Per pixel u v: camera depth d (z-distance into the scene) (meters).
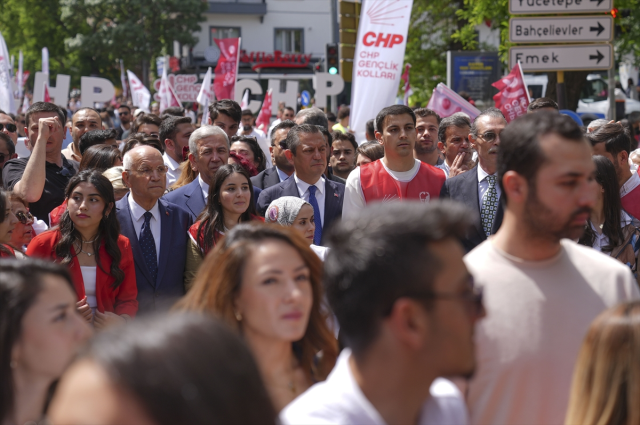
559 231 2.12
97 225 4.26
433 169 5.05
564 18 8.55
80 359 0.97
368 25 8.78
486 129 4.57
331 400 1.53
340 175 7.42
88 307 4.13
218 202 4.62
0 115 8.11
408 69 15.13
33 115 6.41
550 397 2.11
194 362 0.96
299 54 40.00
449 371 1.48
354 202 4.97
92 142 6.95
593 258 2.25
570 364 2.11
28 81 41.09
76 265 4.20
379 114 5.03
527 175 2.12
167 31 37.03
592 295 2.16
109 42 36.16
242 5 39.94
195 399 0.93
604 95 21.34
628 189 4.87
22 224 4.54
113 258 4.26
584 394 1.79
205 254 4.62
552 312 2.12
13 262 1.94
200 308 2.24
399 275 1.43
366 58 8.81
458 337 1.46
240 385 1.00
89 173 4.24
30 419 1.87
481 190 4.64
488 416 2.13
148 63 37.47
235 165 4.70
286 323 2.17
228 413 0.97
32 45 41.12
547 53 8.70
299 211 4.19
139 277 4.62
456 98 9.39
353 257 1.46
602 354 1.76
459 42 18.75
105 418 0.92
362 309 1.46
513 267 2.18
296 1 40.56
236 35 40.53
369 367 1.50
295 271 2.22
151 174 4.70
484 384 2.13
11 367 1.85
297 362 2.38
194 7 36.75
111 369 0.93
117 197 5.34
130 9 37.00
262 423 1.02
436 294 1.44
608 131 4.84
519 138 2.13
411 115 4.95
